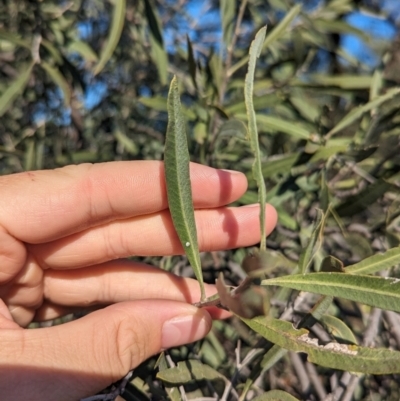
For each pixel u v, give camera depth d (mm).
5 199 141
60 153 242
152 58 224
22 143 237
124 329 122
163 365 119
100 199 147
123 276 164
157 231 157
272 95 174
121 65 254
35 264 155
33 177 144
